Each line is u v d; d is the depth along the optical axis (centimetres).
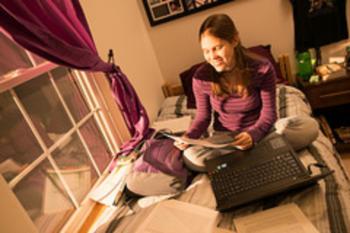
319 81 202
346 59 205
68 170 145
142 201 130
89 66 133
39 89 135
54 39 107
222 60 119
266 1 224
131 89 164
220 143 130
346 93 197
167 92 267
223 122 150
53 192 133
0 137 113
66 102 155
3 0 91
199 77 140
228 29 115
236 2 229
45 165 130
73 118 155
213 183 115
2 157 113
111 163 168
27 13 97
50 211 131
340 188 104
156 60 266
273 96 128
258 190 103
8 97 118
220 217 103
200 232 98
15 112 120
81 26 136
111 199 138
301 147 129
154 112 237
